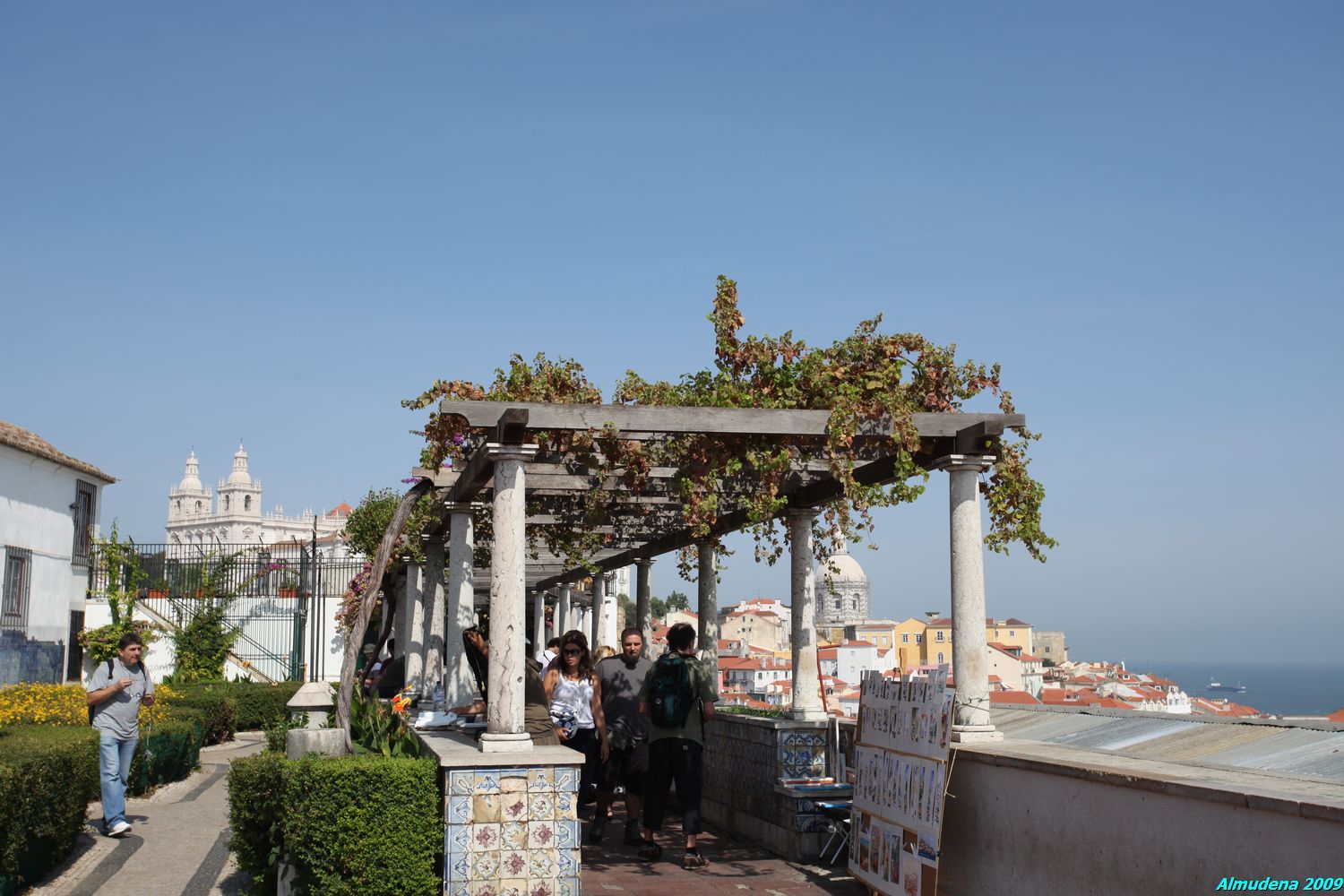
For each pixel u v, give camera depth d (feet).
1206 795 14.55
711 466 23.48
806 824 27.40
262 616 80.33
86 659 72.90
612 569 51.85
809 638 30.30
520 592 21.93
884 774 23.48
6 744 26.21
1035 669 383.65
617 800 39.91
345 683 25.49
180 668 74.23
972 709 22.08
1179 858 15.11
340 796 20.01
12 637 61.67
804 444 23.67
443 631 40.47
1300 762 16.16
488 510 35.19
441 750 21.77
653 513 33.24
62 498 68.69
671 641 28.25
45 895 23.77
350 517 78.54
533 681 27.30
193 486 434.30
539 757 20.79
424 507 35.99
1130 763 17.47
